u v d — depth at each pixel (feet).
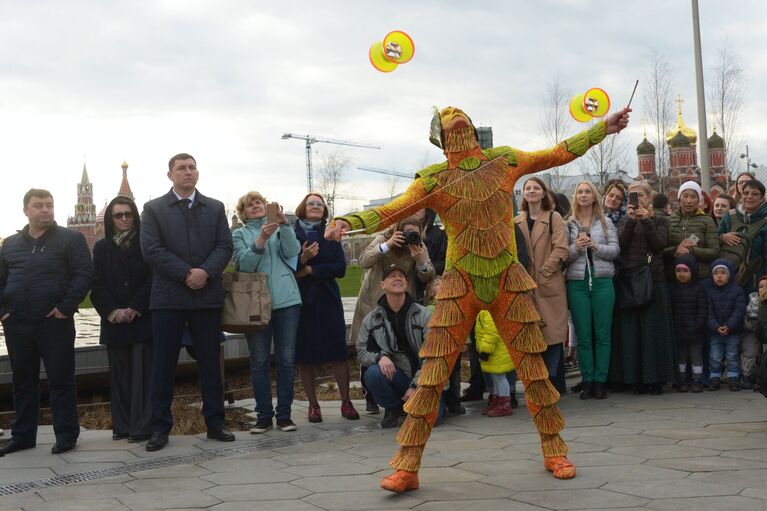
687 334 24.91
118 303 20.67
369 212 14.14
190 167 20.11
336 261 23.17
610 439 17.81
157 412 19.56
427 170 14.73
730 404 22.07
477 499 13.41
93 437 21.25
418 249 22.68
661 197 29.07
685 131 161.38
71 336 19.81
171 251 19.79
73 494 15.10
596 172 69.05
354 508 13.25
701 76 55.01
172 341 19.70
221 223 20.43
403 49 14.70
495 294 14.56
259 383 21.39
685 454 15.87
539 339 14.75
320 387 28.76
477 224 14.39
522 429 20.20
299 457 17.72
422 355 14.60
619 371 24.97
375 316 21.89
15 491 15.61
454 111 14.76
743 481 13.57
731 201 29.37
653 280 24.77
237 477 15.89
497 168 14.62
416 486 14.29
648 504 12.49
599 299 24.23
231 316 20.31
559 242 23.98
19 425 19.61
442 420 21.97
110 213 20.86
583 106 15.34
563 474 14.39
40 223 19.85
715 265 24.77
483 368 22.63
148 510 13.66
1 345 31.30
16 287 19.51
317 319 22.62
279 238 21.76
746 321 24.84
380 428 21.42
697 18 55.06
